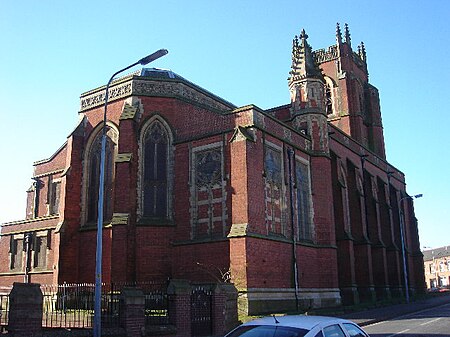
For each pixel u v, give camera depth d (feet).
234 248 100.42
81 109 128.47
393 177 212.64
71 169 121.39
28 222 147.02
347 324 32.76
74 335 53.93
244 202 102.83
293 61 142.31
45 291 111.14
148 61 68.74
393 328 83.82
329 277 126.11
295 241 117.39
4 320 62.69
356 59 218.59
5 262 149.89
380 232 177.88
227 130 111.75
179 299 66.74
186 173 115.96
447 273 438.40
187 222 112.88
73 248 117.08
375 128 213.66
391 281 182.91
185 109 120.78
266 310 101.35
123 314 59.72
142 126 117.70
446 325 86.84
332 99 208.03
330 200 133.90
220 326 72.49
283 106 162.61
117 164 110.93
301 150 128.88
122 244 106.11
